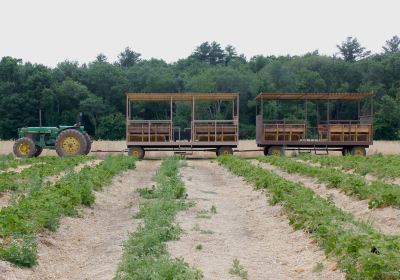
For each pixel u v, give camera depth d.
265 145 32.53
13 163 24.84
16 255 8.75
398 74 79.50
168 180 19.16
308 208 12.06
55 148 30.84
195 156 36.16
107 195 17.39
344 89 78.81
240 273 8.61
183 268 7.77
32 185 15.42
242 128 64.38
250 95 75.88
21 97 66.06
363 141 32.12
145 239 9.61
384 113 61.41
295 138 32.41
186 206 14.85
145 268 7.72
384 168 21.11
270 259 9.93
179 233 11.28
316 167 22.12
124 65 112.44
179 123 67.31
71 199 13.77
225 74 75.56
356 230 10.23
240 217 14.28
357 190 15.84
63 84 69.38
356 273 7.67
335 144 32.09
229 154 31.70
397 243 7.94
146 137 31.56
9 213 10.55
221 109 75.06
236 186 20.53
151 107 69.94
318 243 10.12
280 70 79.38
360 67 82.25
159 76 79.19
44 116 67.19
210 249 10.36
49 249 10.07
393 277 7.27
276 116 62.59
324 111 66.75
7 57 68.56
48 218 11.14
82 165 26.03
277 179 17.70
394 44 120.50
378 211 13.59
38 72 68.50
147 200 16.22
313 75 77.69
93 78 74.06
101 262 9.56
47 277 8.66
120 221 13.50
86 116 70.00
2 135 65.62
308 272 8.88
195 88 76.56
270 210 14.59
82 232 11.95
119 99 75.25
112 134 64.69
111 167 22.19
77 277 8.73
